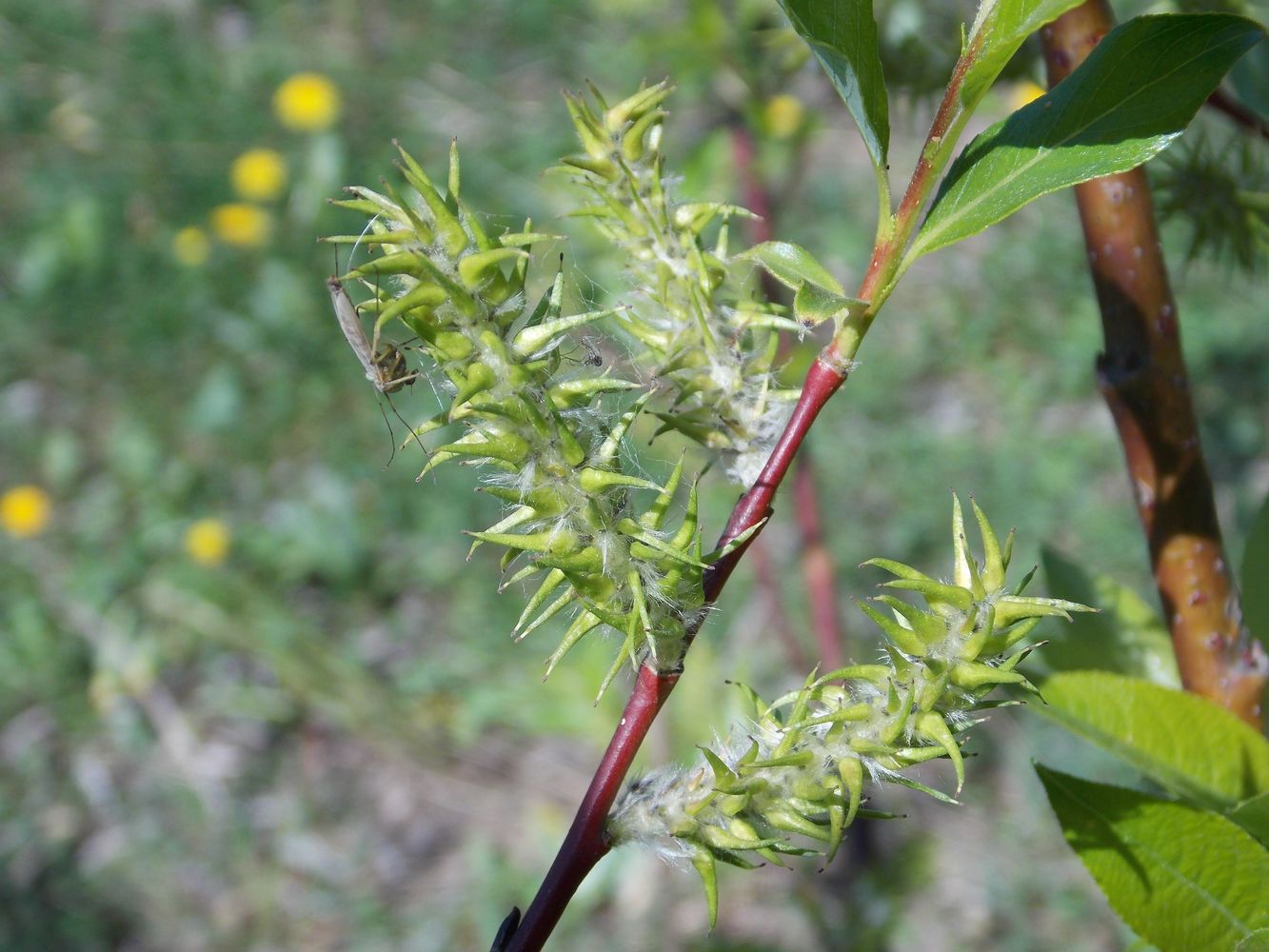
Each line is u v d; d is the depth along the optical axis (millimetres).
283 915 5262
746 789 982
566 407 963
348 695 5852
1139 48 983
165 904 5262
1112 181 1351
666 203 1194
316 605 6281
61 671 5934
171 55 8992
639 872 5078
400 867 5402
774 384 1210
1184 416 1368
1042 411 7004
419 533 6477
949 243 1002
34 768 5645
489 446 941
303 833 5508
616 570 974
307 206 7668
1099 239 1368
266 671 6012
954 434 6836
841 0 975
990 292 7582
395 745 5785
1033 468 6617
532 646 5910
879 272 1013
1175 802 1099
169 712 5859
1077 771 5164
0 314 7324
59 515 6523
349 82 8719
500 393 940
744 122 3238
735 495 5867
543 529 980
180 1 9727
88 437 6871
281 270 7395
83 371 7125
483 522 6492
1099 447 6723
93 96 8492
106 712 5848
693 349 1185
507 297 948
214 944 5156
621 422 994
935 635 937
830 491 6473
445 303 921
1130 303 1362
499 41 9172
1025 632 938
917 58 1900
